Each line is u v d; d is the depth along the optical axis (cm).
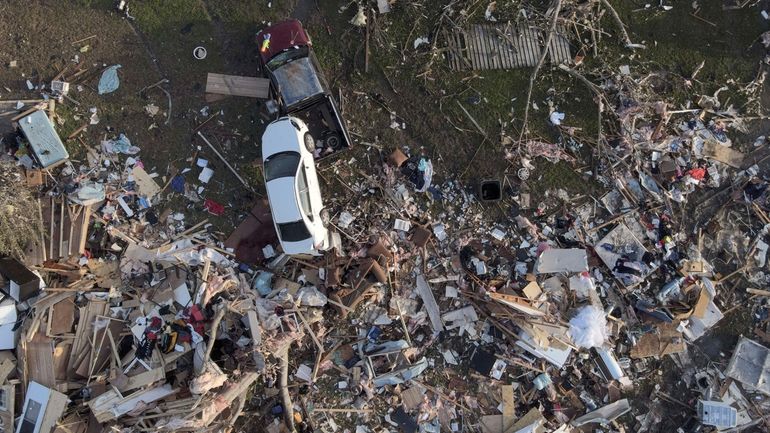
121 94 1154
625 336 1185
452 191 1181
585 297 1165
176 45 1166
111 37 1157
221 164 1162
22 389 1046
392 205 1164
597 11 1196
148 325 1097
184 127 1160
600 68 1192
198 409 1030
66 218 1114
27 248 1095
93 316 1091
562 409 1173
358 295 1123
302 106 1111
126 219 1137
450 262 1170
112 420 1048
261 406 1134
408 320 1162
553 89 1194
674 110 1199
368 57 1171
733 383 1187
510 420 1153
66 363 1067
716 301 1198
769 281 1201
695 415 1187
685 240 1193
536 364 1169
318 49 1172
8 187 1095
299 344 1143
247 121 1166
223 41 1172
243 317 1109
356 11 1176
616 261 1171
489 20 1187
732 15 1219
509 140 1183
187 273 1123
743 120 1212
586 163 1194
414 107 1184
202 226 1152
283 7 1177
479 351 1168
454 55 1183
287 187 1055
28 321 1062
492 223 1181
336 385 1153
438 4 1185
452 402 1162
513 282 1173
